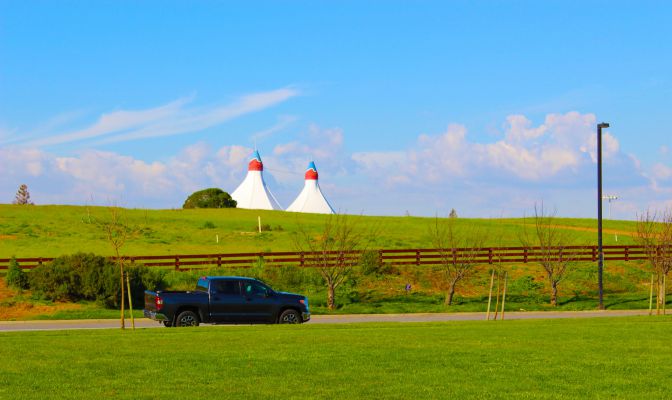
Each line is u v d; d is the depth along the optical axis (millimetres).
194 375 13953
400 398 12156
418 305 42719
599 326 23766
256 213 97812
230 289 26578
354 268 50438
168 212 95750
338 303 43219
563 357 16109
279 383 13250
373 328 23688
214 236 70250
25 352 16891
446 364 15195
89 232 69875
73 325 30047
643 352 16891
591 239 73688
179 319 25906
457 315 37125
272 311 26938
